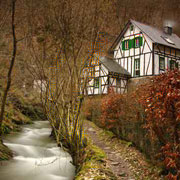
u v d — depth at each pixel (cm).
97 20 550
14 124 1054
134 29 2131
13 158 627
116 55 2278
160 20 2844
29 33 576
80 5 562
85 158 590
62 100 650
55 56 648
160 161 480
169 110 359
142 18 2552
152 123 436
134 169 516
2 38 780
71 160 647
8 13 450
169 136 423
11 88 1194
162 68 2025
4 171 531
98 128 1033
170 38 2309
